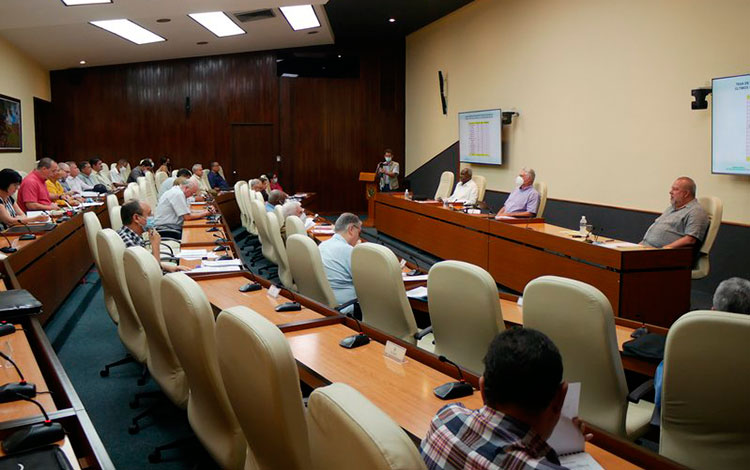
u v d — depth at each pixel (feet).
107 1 24.73
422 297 11.51
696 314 6.19
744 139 18.65
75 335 15.83
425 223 27.35
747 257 19.06
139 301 8.93
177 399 8.66
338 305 12.73
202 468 8.90
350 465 3.54
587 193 26.23
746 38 18.84
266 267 24.90
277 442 5.04
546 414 4.12
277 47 44.27
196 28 34.27
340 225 13.62
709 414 6.37
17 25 27.63
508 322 9.88
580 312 7.28
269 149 45.55
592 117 25.75
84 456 5.15
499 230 20.77
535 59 29.45
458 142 37.73
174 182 27.63
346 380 6.98
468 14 35.53
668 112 21.88
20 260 13.33
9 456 4.65
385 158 42.45
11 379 6.31
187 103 44.42
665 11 21.77
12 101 33.27
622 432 7.45
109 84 43.50
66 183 29.94
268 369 4.82
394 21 39.40
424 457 4.28
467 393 6.57
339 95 45.88
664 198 22.24
